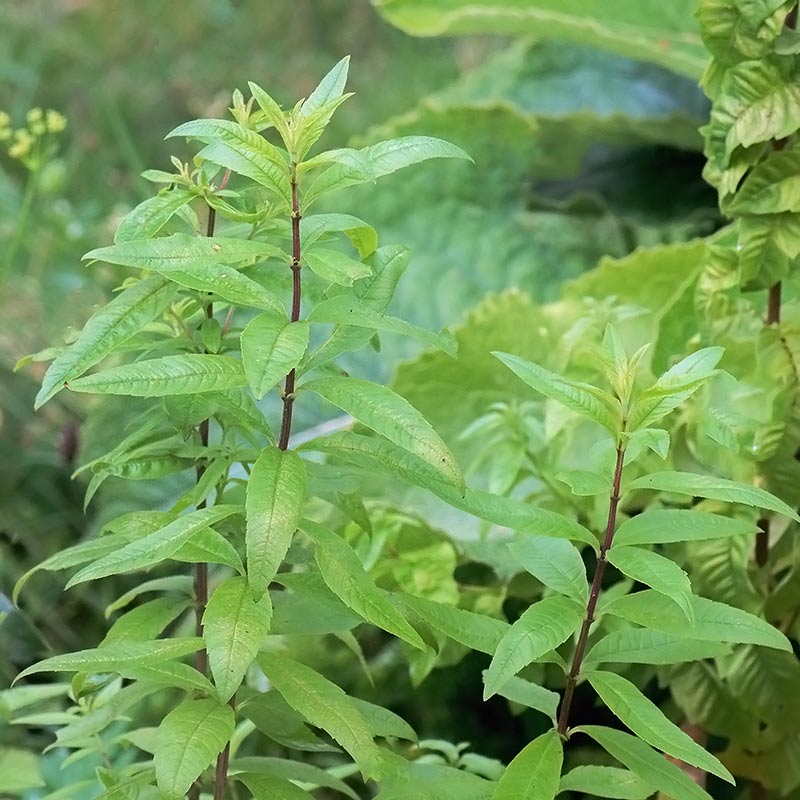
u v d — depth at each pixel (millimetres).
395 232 2410
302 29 3887
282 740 1146
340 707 1053
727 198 1312
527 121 2361
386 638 1652
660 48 2072
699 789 1089
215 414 1160
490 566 1601
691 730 1392
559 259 2367
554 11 2227
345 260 1034
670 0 2197
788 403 1300
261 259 1128
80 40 3543
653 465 1365
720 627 1089
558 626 1062
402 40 3932
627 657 1128
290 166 1048
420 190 2441
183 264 1030
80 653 1043
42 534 1962
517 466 1422
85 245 2395
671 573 1054
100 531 1169
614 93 2662
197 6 3736
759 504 1061
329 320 1036
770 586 1361
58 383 1026
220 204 1089
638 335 1722
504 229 2398
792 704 1323
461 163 2447
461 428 1786
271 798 1103
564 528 1094
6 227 2379
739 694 1328
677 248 1830
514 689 1148
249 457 1111
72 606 1857
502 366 1781
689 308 1602
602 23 2211
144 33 3639
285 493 1028
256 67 3723
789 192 1269
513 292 1796
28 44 3430
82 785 1256
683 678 1365
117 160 3111
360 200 2424
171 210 1083
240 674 1016
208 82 3598
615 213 2346
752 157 1288
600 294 1858
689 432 1354
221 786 1120
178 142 3316
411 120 2443
